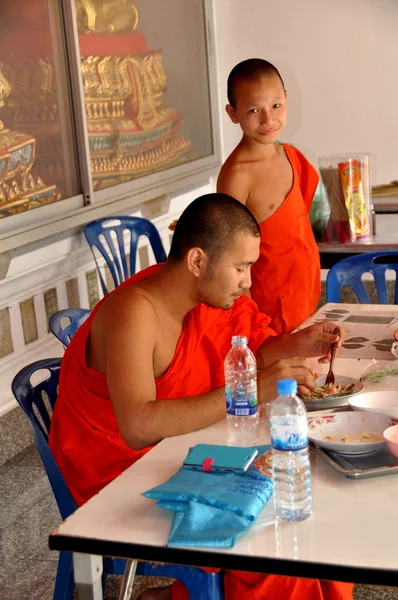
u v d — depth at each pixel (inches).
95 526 51.4
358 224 138.5
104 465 70.6
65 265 149.6
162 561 48.3
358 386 72.7
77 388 71.0
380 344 87.0
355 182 137.3
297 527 49.1
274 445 51.4
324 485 54.6
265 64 116.7
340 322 96.7
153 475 58.2
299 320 121.0
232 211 67.4
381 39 198.8
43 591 96.6
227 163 120.9
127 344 65.9
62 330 93.0
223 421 67.3
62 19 146.9
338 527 48.8
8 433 133.9
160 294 69.8
